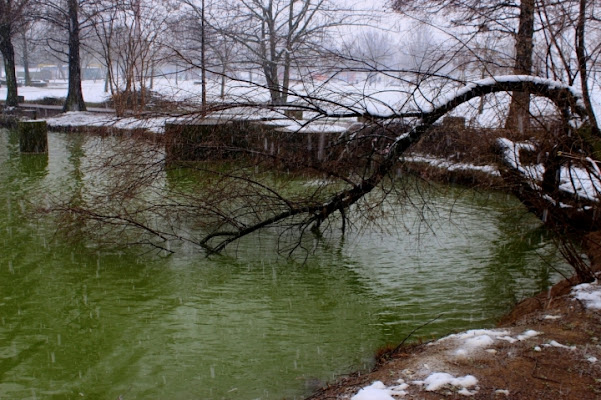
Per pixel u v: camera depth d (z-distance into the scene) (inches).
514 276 354.3
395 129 405.4
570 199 399.5
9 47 1439.5
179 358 245.8
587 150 328.2
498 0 645.9
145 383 224.5
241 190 389.4
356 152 412.5
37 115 1371.8
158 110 403.5
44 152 796.0
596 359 198.2
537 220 472.7
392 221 464.8
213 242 409.4
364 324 282.0
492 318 289.1
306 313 296.4
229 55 1032.8
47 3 1334.9
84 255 378.9
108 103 1513.3
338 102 403.9
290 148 430.0
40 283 329.7
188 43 1108.5
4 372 232.7
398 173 435.2
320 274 355.6
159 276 346.0
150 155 397.1
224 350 253.4
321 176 401.4
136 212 388.8
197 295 318.3
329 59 482.6
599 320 232.8
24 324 277.7
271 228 443.2
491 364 197.9
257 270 360.2
